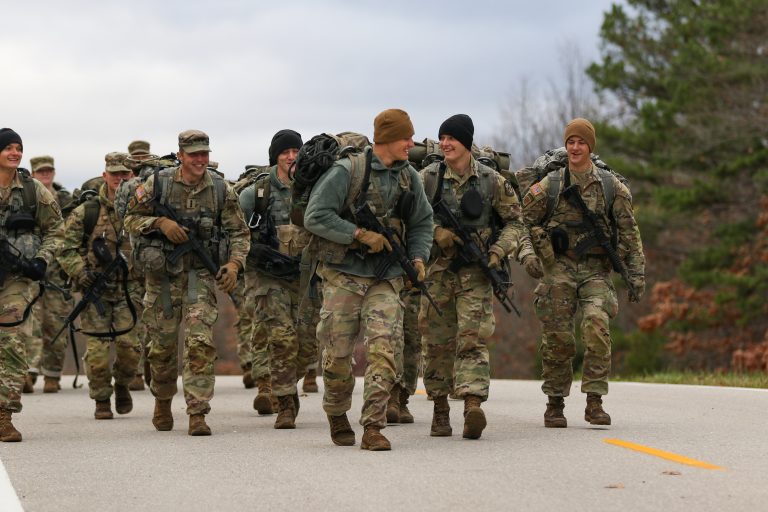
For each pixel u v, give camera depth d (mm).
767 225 56688
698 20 62281
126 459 15445
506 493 12258
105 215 22219
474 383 16703
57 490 13055
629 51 67188
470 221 16984
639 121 65125
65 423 20969
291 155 20266
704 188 57812
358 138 18672
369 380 15625
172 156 18859
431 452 15391
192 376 18281
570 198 18359
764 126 56312
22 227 17797
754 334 61188
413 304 19891
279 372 19391
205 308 18391
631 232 18688
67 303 29500
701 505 11555
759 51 57688
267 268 19562
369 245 15531
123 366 22438
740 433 17453
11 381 17812
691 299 60531
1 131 17734
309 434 18344
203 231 18359
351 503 11844
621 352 68375
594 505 11586
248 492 12633
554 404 18750
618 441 16422
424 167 18203
